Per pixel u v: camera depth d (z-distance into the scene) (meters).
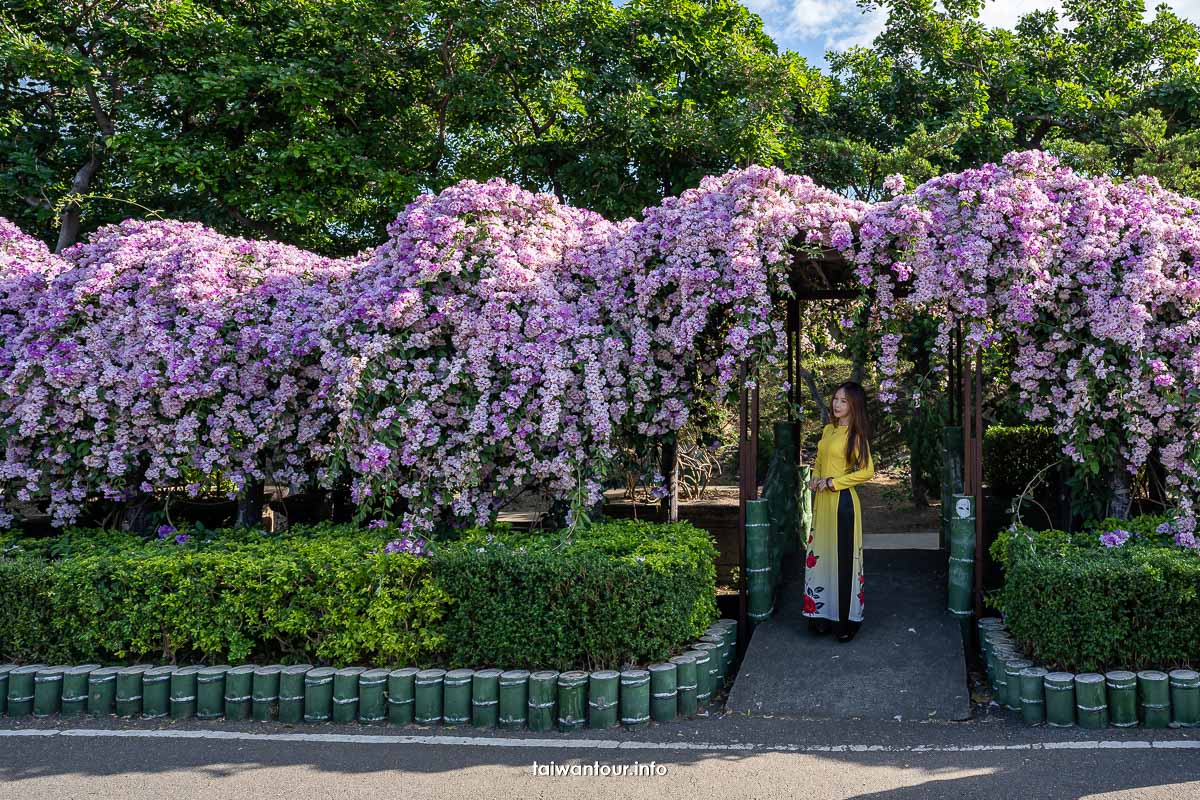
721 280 4.84
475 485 5.10
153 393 5.43
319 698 4.12
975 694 4.29
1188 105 10.84
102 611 4.46
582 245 5.46
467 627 4.25
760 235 4.79
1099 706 3.73
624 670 4.06
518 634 4.16
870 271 4.76
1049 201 4.54
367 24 9.80
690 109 10.49
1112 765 3.30
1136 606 3.85
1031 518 7.29
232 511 7.13
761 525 4.95
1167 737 3.58
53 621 4.45
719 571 6.94
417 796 3.22
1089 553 4.25
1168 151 9.19
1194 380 4.38
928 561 6.32
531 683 3.99
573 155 10.45
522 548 4.49
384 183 9.62
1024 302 4.42
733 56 10.54
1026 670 3.91
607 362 5.06
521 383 4.95
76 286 5.51
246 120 9.59
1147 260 4.35
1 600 4.55
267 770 3.51
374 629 4.27
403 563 4.30
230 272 5.75
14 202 10.46
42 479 5.64
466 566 4.25
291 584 4.34
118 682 4.27
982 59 11.77
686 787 3.26
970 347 4.83
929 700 4.04
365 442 4.98
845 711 4.03
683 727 3.96
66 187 10.81
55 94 10.89
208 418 5.37
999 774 3.27
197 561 4.45
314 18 9.91
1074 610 3.89
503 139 11.70
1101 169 9.30
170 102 10.10
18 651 4.53
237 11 10.64
